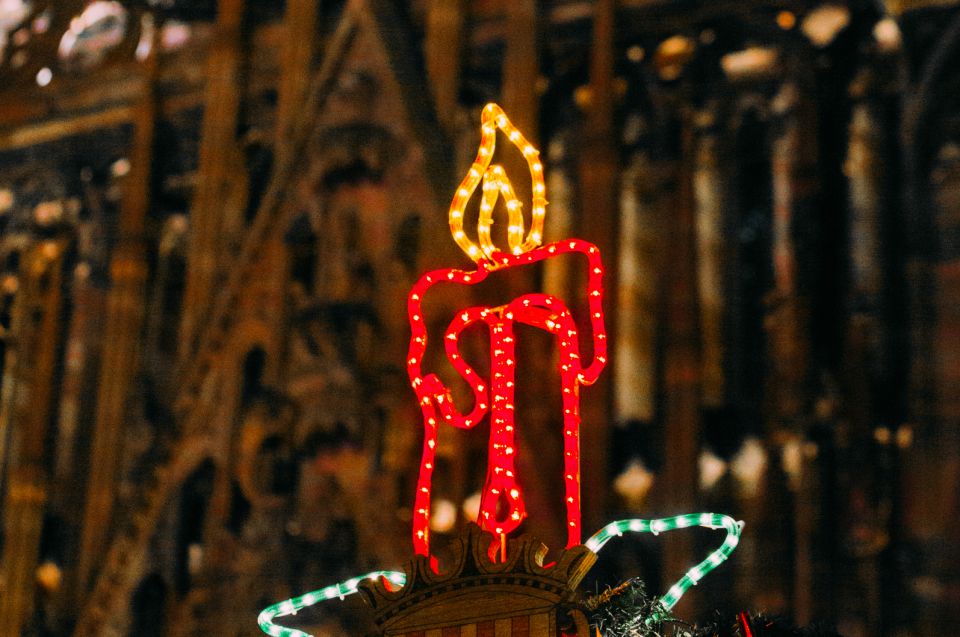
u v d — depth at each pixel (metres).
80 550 39.38
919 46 32.47
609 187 34.84
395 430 33.41
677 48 35.59
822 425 31.09
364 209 35.47
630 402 34.09
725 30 35.16
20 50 44.94
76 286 42.25
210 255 38.75
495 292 33.62
